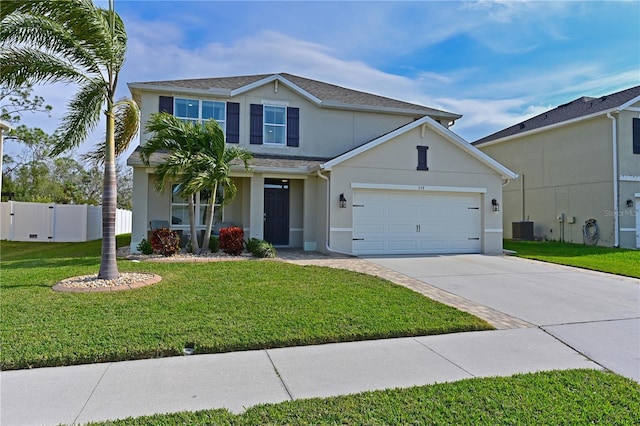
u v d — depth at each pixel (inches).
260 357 178.5
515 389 148.1
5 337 184.5
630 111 679.1
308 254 516.4
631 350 196.9
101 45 297.4
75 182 1360.7
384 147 530.9
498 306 276.1
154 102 564.7
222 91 577.6
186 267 374.0
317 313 233.9
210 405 134.6
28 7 271.4
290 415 127.1
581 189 726.5
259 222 538.3
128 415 127.1
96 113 316.5
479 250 571.8
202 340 188.2
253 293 276.4
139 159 481.4
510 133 907.4
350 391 146.2
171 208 557.0
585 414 129.9
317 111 634.2
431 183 548.4
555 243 733.3
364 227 527.8
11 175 1087.6
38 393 141.7
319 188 551.2
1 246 627.2
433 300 276.8
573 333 221.6
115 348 175.9
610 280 372.2
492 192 574.2
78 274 330.3
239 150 473.7
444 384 151.6
